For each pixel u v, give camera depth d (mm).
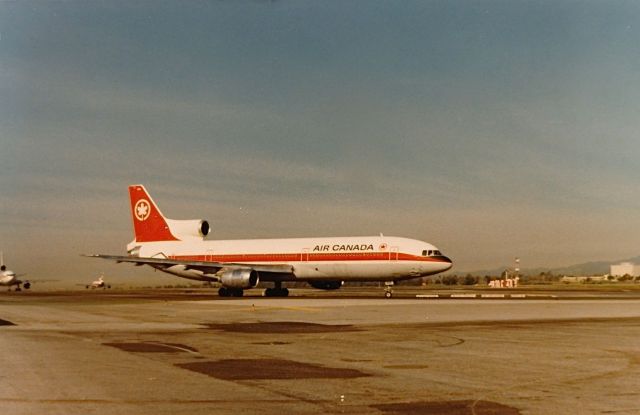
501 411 11977
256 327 31125
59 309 47812
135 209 86750
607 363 18172
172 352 21047
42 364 18203
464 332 27906
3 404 12594
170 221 85000
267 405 12578
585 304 50844
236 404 12672
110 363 18406
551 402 12789
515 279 138875
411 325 31875
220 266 72688
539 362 18375
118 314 41500
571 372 16594
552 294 78062
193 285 192125
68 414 11719
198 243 80562
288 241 73500
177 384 14898
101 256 73438
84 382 15164
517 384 14844
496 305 49438
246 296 75375
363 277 68562
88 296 81750
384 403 12773
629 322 33406
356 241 69062
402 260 66000
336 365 17984
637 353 20359
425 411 12016
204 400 13055
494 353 20500
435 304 51000
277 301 58406
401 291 99375
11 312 44312
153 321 35500
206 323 33906
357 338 25500
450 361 18703
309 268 70812
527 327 30328
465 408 12266
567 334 26719
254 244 75688
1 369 17203
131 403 12734
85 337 26266
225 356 20000
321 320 35406
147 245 85000
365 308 45906
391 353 20594
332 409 12211
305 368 17406
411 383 15008
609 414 11680
